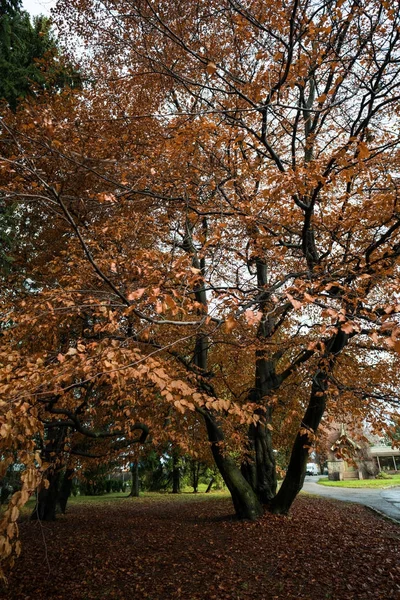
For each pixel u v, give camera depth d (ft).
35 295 19.51
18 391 9.14
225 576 22.54
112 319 13.51
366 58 18.67
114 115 22.86
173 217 19.10
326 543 28.07
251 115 23.48
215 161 20.72
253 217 17.69
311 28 15.29
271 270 26.78
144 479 98.84
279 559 24.98
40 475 7.66
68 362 10.49
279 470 25.31
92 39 25.49
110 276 16.43
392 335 7.25
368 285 16.84
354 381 25.66
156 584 21.93
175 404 8.84
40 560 27.02
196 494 79.56
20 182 14.83
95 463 32.42
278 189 16.16
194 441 27.04
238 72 21.58
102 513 49.78
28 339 19.10
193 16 20.11
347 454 16.44
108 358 9.93
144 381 16.14
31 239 28.04
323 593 19.86
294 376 30.35
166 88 24.22
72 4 24.88
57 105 21.02
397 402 18.84
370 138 20.57
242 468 36.63
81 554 28.17
